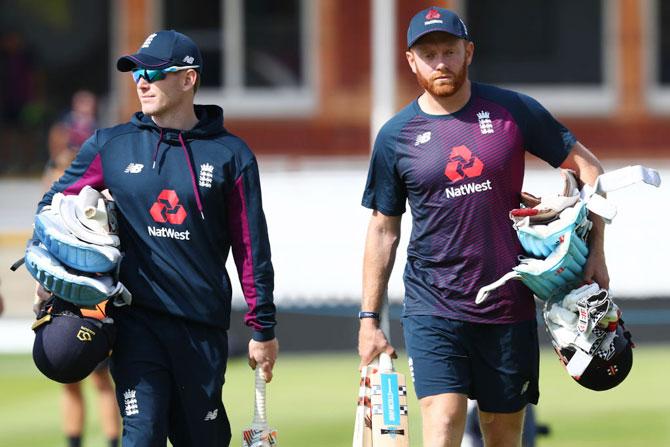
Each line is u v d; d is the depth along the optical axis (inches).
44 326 823.1
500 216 840.9
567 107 2642.7
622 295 2118.6
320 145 2645.2
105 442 1261.1
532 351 861.8
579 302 818.8
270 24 2657.5
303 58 2652.6
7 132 2957.7
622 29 2630.4
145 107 833.5
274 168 2527.1
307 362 1729.8
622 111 2637.8
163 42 832.3
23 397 1518.2
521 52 2642.7
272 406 1428.4
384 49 2106.3
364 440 869.8
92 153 844.6
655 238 2137.1
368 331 879.1
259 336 842.8
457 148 838.5
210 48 2664.9
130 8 2647.6
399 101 2534.5
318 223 2209.6
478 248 840.3
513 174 842.8
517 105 850.1
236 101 2662.4
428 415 852.6
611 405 1434.5
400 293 2000.5
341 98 2637.8
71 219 808.9
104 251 802.8
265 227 840.9
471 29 2635.3
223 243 842.8
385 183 868.6
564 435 1277.1
